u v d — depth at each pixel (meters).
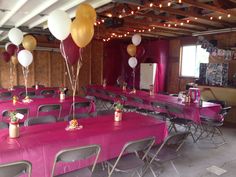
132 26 7.00
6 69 8.52
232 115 6.12
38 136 2.25
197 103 4.34
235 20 6.36
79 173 2.14
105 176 2.90
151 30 7.87
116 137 2.49
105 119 3.03
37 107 4.07
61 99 4.55
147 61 10.04
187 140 4.52
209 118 4.25
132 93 5.88
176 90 9.20
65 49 2.84
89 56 10.09
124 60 11.12
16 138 2.18
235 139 4.64
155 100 4.84
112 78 11.07
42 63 9.09
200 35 7.94
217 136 4.82
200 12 5.61
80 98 4.82
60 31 2.70
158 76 9.51
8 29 6.71
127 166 2.31
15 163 1.68
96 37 9.62
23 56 4.39
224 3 4.86
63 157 1.95
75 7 4.67
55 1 4.07
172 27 7.26
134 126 2.69
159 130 2.88
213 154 3.81
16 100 4.24
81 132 2.41
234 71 6.84
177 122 4.14
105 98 6.82
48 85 9.27
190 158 3.62
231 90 6.23
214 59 7.36
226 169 3.25
